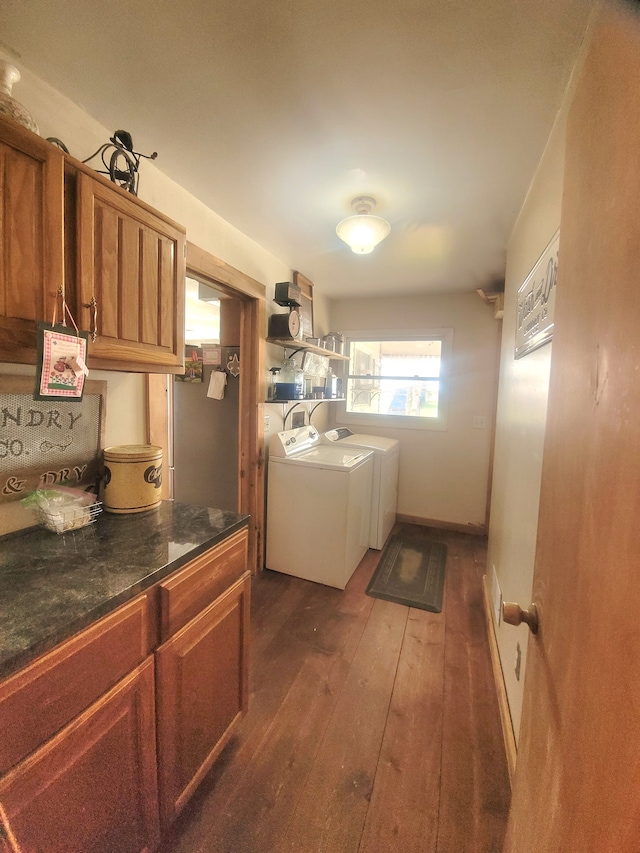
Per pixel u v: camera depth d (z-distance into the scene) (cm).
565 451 70
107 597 86
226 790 125
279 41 103
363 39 101
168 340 132
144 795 98
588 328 60
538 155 146
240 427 258
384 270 298
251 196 187
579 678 54
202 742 120
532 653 89
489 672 180
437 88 117
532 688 85
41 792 73
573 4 89
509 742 138
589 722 49
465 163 155
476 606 235
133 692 93
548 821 62
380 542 315
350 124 134
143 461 138
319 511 255
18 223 87
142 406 164
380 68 110
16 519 118
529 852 71
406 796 124
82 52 109
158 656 100
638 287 42
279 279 277
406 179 168
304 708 158
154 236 125
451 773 132
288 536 268
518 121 129
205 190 182
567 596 63
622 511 44
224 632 128
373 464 306
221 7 94
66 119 128
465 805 122
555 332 84
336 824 116
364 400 407
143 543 115
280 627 211
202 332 516
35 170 89
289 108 128
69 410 132
